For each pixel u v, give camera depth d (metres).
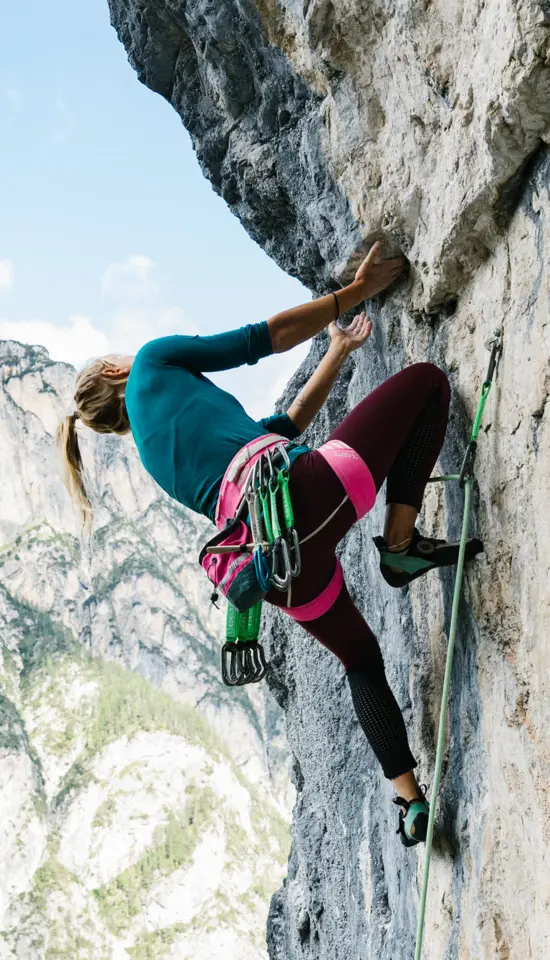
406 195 3.26
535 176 2.50
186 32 4.48
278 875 125.25
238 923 115.12
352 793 5.20
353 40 3.32
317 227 3.81
